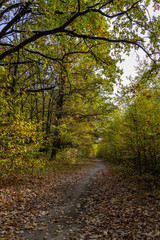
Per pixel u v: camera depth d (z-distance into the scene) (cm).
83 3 633
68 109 1881
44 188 963
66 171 1652
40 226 527
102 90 1880
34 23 804
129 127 1179
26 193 824
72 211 668
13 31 743
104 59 860
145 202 695
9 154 856
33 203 723
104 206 699
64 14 676
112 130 2000
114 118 1848
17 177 1052
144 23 795
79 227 522
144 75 916
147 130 1021
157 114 976
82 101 1889
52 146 1900
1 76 1248
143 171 1341
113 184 1130
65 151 1997
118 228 490
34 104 2042
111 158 3048
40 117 2017
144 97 1074
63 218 595
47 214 626
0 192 760
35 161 1114
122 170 1634
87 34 797
